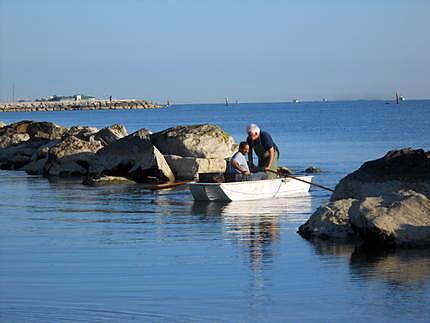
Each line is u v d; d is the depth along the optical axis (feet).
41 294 48.70
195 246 64.28
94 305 46.16
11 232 72.54
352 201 68.74
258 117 552.41
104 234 70.95
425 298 46.47
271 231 71.36
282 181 99.45
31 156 160.25
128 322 42.88
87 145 141.49
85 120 522.47
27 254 61.62
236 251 61.72
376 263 56.08
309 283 50.70
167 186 108.58
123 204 94.32
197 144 128.36
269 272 54.03
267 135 98.53
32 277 53.42
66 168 138.92
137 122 469.57
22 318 43.73
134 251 62.44
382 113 566.77
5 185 120.78
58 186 118.42
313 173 136.77
